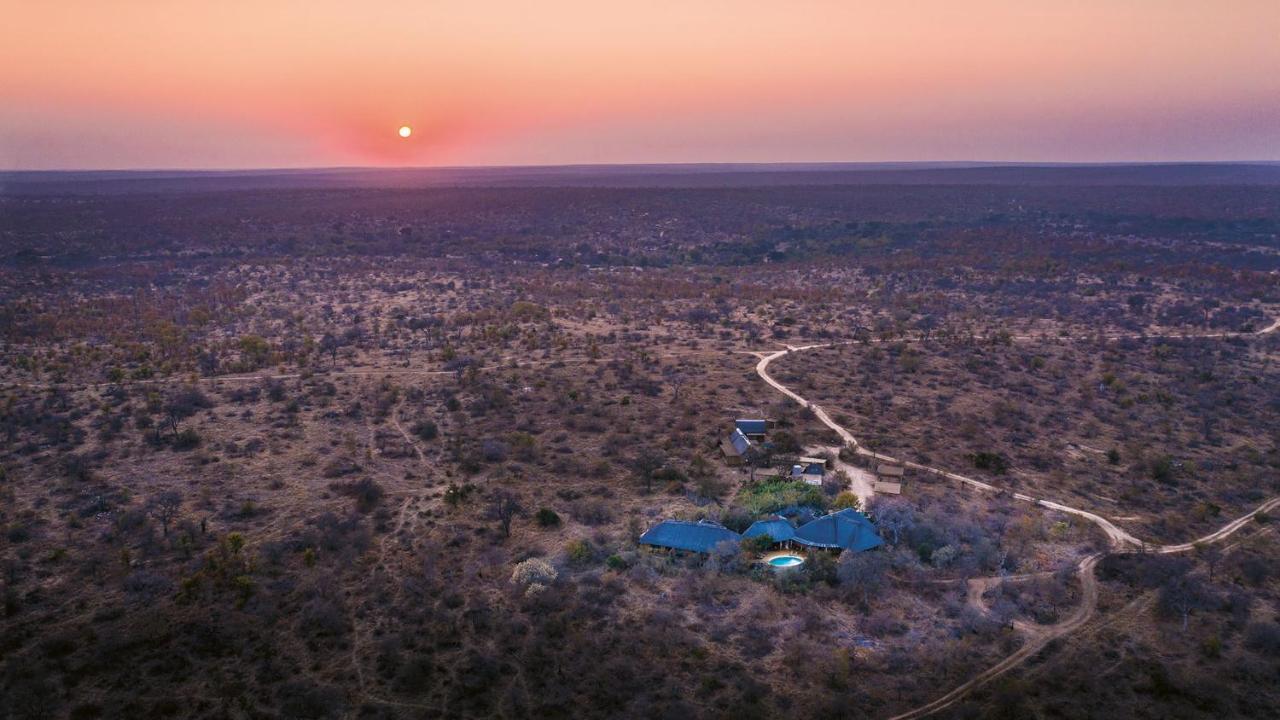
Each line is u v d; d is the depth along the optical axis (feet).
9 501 233.96
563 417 309.22
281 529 222.28
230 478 253.44
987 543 213.66
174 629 177.58
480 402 322.55
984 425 312.09
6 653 169.17
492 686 162.50
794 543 213.46
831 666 167.32
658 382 355.15
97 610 183.93
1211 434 311.06
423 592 192.54
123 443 278.67
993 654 173.17
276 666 168.35
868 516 226.58
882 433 296.71
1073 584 200.23
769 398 333.21
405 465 266.98
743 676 164.14
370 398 330.75
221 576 196.54
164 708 156.15
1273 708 158.92
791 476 254.27
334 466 263.08
